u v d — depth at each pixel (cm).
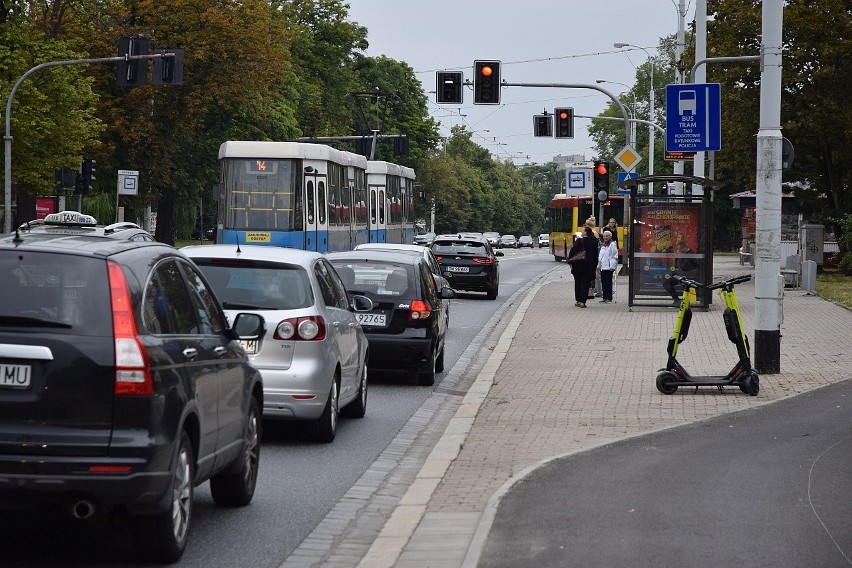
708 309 4231
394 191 7338
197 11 8238
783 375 2395
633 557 1027
